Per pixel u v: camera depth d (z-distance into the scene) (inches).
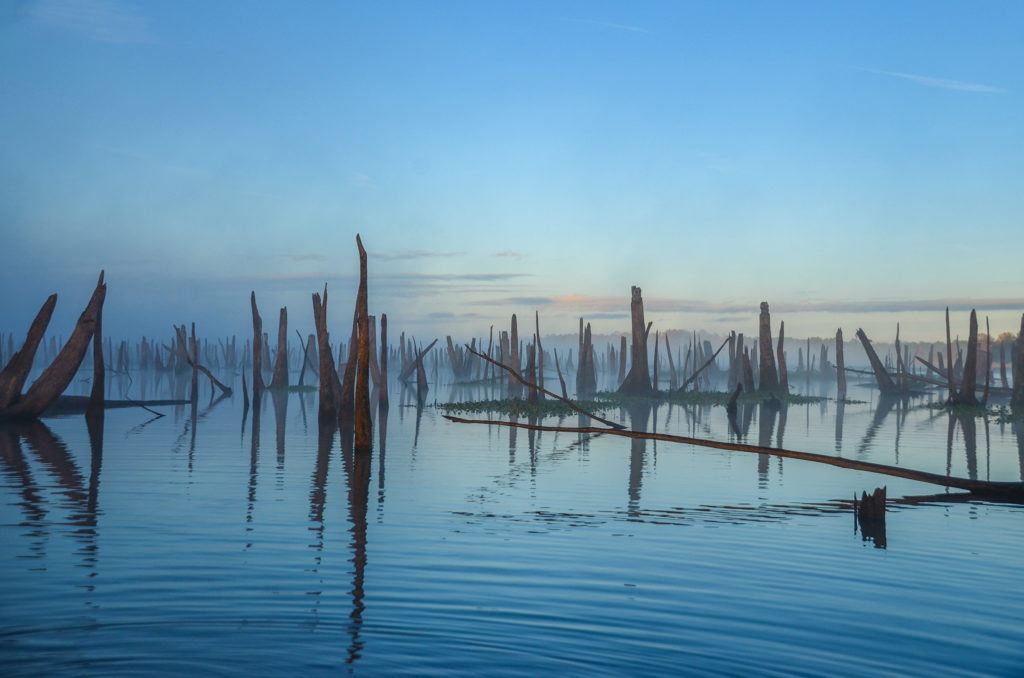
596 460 893.2
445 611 323.9
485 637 294.7
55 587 349.4
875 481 744.3
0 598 332.8
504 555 422.3
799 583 378.0
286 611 320.8
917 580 386.0
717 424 1472.7
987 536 494.3
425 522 513.0
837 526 520.1
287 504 573.9
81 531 468.4
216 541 445.4
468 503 590.2
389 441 1088.2
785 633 306.0
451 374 5531.5
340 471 764.0
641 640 294.8
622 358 4042.8
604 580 375.9
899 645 294.5
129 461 820.0
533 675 259.9
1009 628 315.6
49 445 970.1
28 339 1320.1
